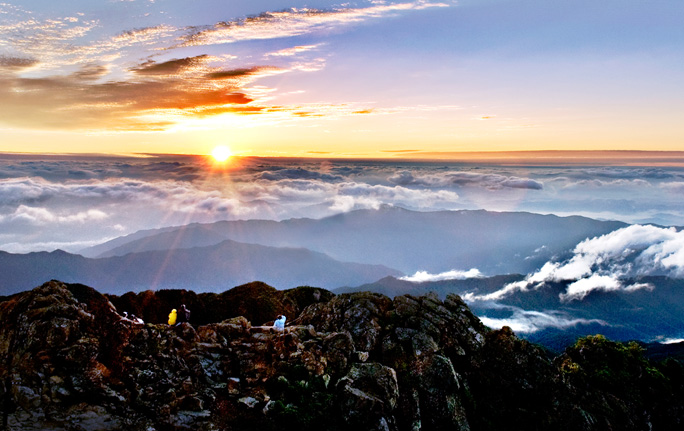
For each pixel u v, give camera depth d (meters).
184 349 23.55
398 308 31.14
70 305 21.67
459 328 30.39
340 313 30.84
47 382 19.03
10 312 21.33
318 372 23.92
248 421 20.09
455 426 24.16
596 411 29.61
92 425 18.08
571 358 37.00
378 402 21.69
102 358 20.89
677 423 33.31
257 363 24.11
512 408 27.25
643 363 36.69
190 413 19.88
